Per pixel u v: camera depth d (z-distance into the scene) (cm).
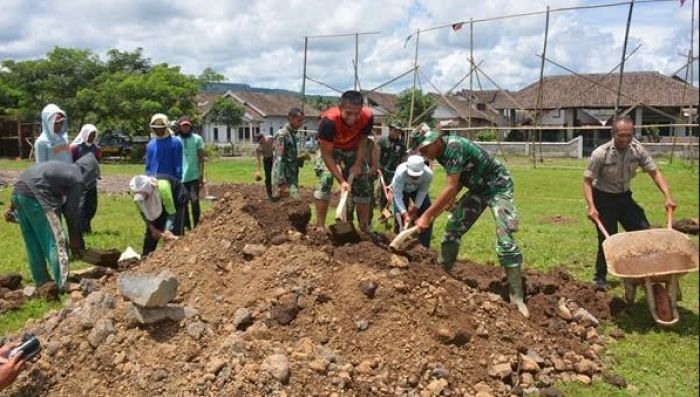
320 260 583
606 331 631
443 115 5691
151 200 819
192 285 612
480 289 685
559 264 919
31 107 4534
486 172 655
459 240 685
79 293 694
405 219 762
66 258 723
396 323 525
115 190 2091
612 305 680
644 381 524
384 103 7681
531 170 2922
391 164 1067
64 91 4622
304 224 685
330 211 1420
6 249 1018
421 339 516
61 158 886
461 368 503
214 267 621
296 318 533
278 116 7219
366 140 763
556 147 3978
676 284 629
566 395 498
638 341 605
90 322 496
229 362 440
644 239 669
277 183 963
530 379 513
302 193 1819
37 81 4581
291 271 567
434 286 563
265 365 433
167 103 4478
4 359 421
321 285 559
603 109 5088
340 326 528
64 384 465
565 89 5269
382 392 462
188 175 1070
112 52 4931
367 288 545
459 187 678
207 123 6669
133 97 4384
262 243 637
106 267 798
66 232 813
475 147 642
